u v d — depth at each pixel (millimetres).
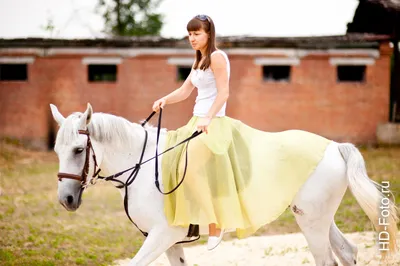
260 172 4020
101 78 19125
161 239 3928
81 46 18188
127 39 17922
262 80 17938
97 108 18375
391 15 17844
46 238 7160
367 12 20078
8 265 5832
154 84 18172
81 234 7453
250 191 3965
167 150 3990
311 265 5508
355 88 17906
